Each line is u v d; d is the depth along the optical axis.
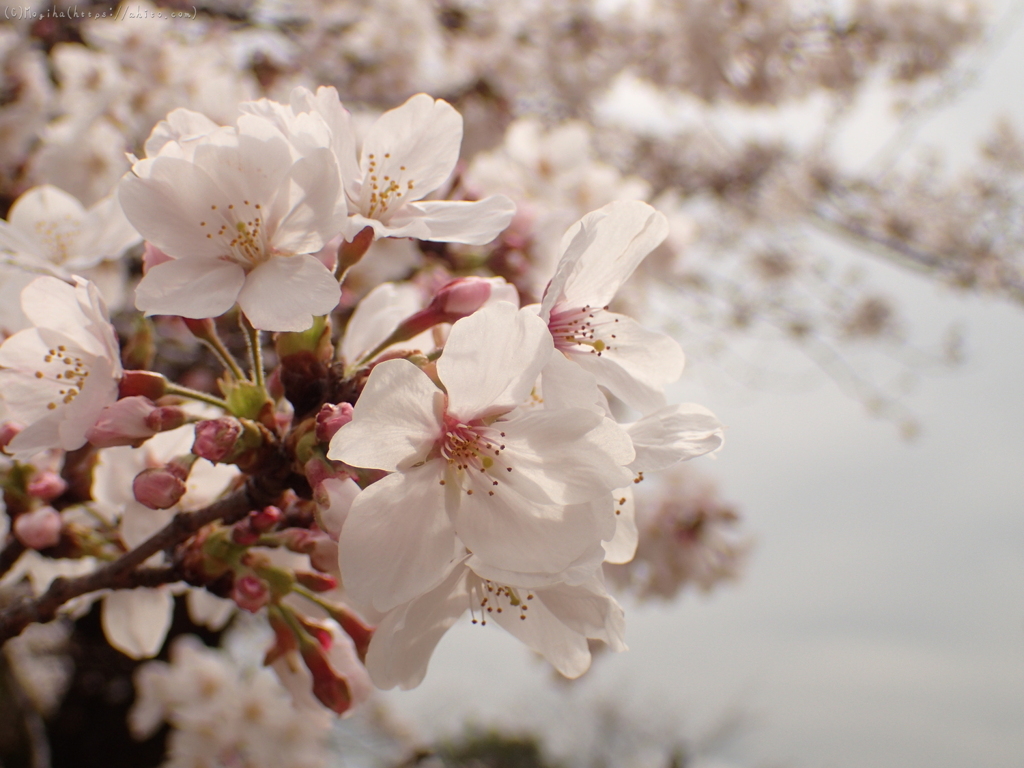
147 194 0.16
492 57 0.61
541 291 0.29
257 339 0.17
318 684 0.18
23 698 0.35
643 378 0.17
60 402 0.17
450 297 0.17
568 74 0.63
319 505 0.15
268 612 0.19
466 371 0.15
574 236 0.16
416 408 0.15
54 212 0.19
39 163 0.29
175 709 0.36
